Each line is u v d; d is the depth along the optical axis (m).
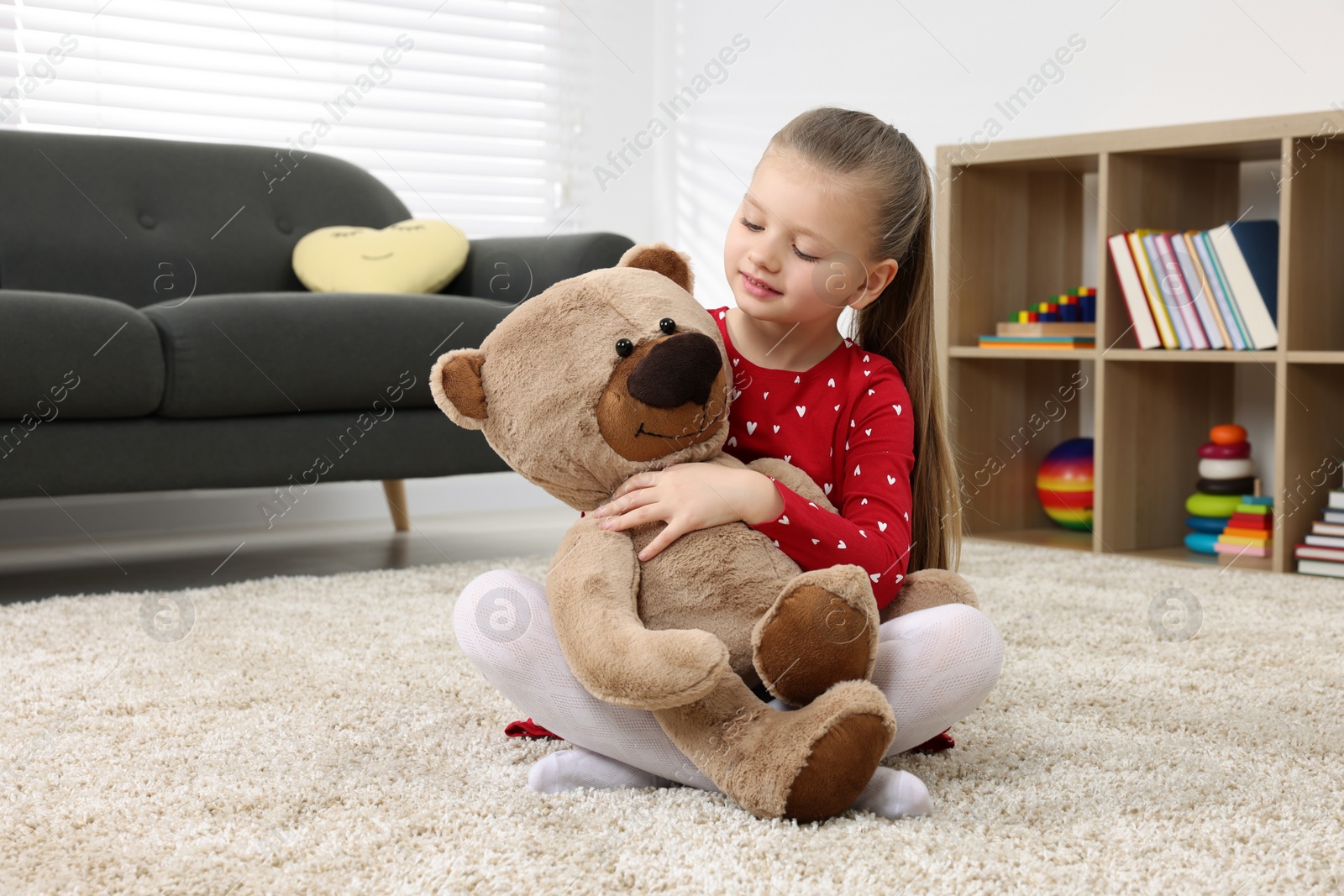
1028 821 0.78
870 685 0.76
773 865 0.69
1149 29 2.40
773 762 0.75
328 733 0.99
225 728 1.01
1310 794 0.84
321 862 0.71
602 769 0.85
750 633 0.79
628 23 3.43
